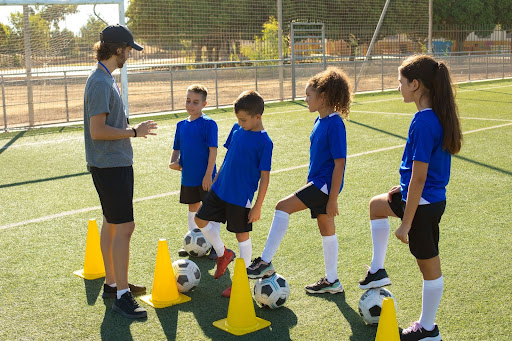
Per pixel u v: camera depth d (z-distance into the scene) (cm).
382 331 295
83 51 1434
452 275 427
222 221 409
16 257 486
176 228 561
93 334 345
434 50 2920
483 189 682
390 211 341
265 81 1859
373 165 834
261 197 392
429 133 301
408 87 312
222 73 1747
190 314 371
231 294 351
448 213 588
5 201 675
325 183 375
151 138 1125
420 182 301
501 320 353
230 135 432
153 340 336
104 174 368
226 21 1872
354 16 2459
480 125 1198
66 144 1089
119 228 375
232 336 339
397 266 447
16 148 1049
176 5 1758
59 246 514
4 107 1286
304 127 1223
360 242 506
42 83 1399
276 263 460
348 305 380
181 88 1669
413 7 2614
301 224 562
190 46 1819
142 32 1731
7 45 1362
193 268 404
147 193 700
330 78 372
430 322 321
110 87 362
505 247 485
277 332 343
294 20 2169
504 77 2650
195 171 480
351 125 1248
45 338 340
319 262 461
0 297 402
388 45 2614
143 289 409
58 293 409
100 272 443
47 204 661
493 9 3978
